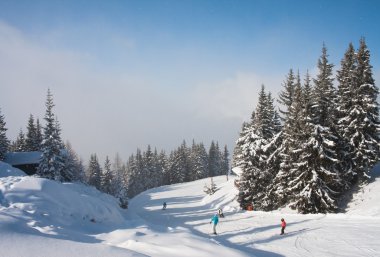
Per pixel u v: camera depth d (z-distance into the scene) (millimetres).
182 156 104750
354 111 31906
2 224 9375
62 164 47031
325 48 37656
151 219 41375
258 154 39969
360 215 25953
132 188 103500
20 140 76312
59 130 47531
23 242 7836
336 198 32438
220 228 27469
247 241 20938
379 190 29453
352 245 17875
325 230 22203
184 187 83625
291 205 32031
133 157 112500
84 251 7812
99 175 85812
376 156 31312
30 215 13844
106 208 20672
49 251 7523
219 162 117688
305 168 31375
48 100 47094
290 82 44094
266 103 41875
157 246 12570
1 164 27844
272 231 23766
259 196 39062
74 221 15891
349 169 32469
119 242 13172
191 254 12047
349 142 32375
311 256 16547
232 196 50000
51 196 16812
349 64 35875
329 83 36688
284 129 36125
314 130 30969
